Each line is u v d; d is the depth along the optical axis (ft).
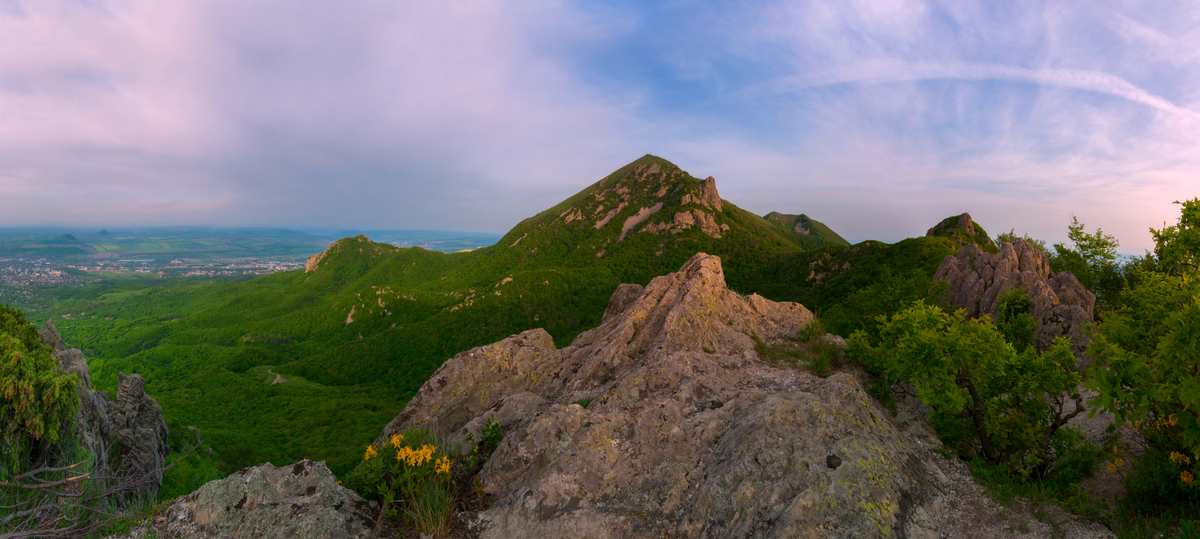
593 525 22.49
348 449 226.99
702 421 29.55
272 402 350.02
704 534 21.49
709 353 44.19
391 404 339.98
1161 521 21.95
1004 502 23.66
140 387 94.27
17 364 35.37
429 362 430.61
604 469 25.86
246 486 23.36
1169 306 29.76
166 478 93.66
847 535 19.30
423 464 25.17
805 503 20.42
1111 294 93.40
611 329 57.21
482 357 56.29
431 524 23.09
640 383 34.96
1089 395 44.16
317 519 22.04
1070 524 22.00
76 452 39.70
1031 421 29.35
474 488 26.58
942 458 28.76
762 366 40.91
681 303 49.73
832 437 25.04
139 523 22.39
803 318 58.49
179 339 638.94
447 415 50.70
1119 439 32.09
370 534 22.95
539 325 474.08
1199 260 51.08
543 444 27.73
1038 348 63.26
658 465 26.05
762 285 409.69
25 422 33.55
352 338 578.66
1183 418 22.48
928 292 93.15
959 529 21.75
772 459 23.58
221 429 255.70
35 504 25.90
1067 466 27.50
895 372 33.60
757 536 20.30
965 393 29.76
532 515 23.44
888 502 21.02
